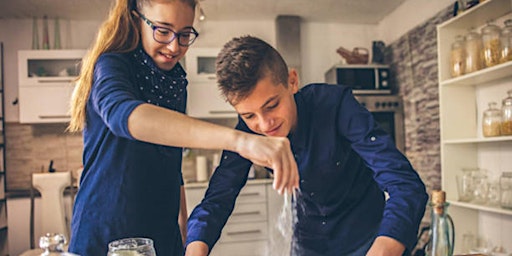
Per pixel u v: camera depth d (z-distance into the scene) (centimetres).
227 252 327
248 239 331
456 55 229
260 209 336
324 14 379
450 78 236
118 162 96
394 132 349
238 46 89
